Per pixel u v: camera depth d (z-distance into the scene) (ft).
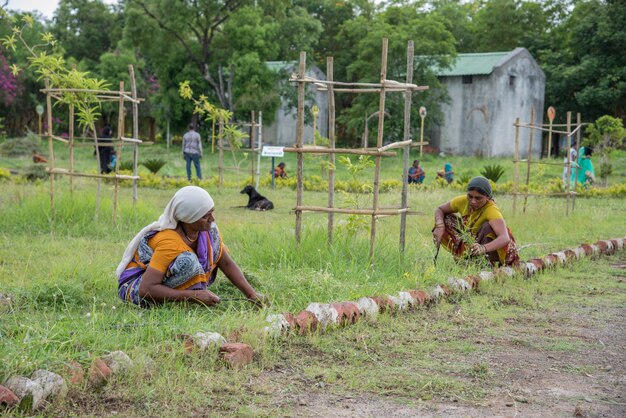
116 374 12.30
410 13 143.02
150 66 159.43
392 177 79.97
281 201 51.75
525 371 14.28
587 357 15.46
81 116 32.12
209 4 119.65
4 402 10.73
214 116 60.54
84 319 14.97
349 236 24.17
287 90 127.24
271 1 121.90
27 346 12.38
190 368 12.98
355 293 18.60
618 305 20.57
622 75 131.03
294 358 14.29
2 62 134.00
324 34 163.02
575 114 141.49
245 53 119.65
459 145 129.18
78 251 24.88
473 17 195.21
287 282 19.62
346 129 141.28
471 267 23.06
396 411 11.80
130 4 119.55
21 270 21.25
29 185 51.65
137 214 32.91
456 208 24.64
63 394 11.39
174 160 102.58
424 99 123.34
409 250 24.86
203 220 16.34
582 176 64.44
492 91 125.49
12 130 155.02
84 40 167.32
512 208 45.01
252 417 11.19
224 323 15.11
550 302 20.67
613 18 133.90
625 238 32.42
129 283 16.79
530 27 171.32
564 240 32.99
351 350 14.89
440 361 14.66
